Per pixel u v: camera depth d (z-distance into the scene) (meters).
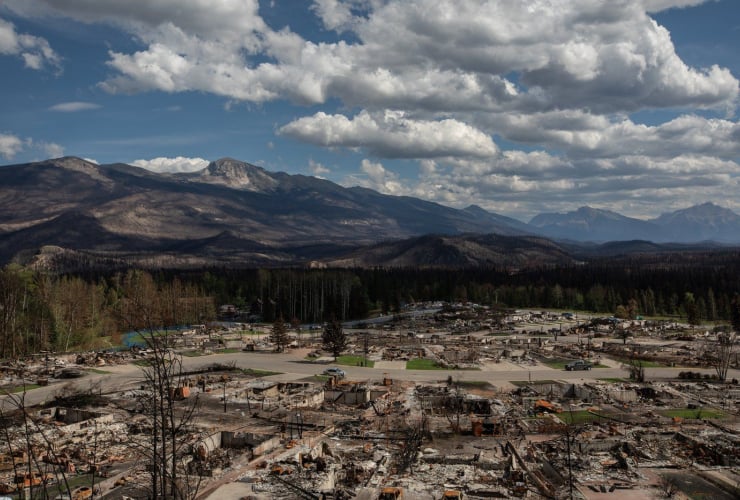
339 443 68.12
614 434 70.81
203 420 77.00
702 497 50.59
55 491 50.03
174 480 31.12
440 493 51.25
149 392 91.06
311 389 101.06
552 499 49.94
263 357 144.00
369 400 95.75
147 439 66.06
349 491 51.34
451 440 69.69
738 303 196.62
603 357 145.62
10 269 157.12
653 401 93.00
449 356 146.12
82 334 164.50
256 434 68.19
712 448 63.16
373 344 172.12
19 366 119.94
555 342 174.25
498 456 62.59
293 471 56.75
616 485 53.00
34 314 149.62
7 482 51.59
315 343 172.38
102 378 108.75
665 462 59.94
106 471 55.91
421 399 94.19
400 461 60.84
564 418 80.75
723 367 123.56
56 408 81.50
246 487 52.03
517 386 106.50
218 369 124.38
